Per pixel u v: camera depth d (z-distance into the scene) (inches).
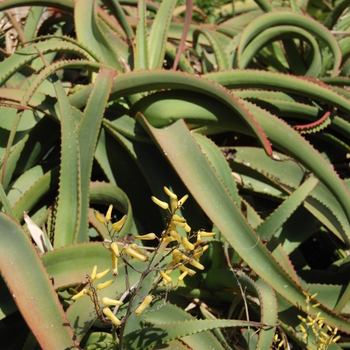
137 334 54.3
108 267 59.7
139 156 66.9
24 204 64.3
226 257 60.4
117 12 76.3
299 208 68.4
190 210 65.9
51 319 53.0
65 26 84.0
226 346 58.2
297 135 64.8
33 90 61.6
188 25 75.0
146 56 72.8
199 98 66.9
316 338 59.2
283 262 64.1
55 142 69.7
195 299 63.7
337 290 64.6
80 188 62.1
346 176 74.4
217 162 65.2
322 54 80.4
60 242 61.0
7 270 53.4
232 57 78.3
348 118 73.6
